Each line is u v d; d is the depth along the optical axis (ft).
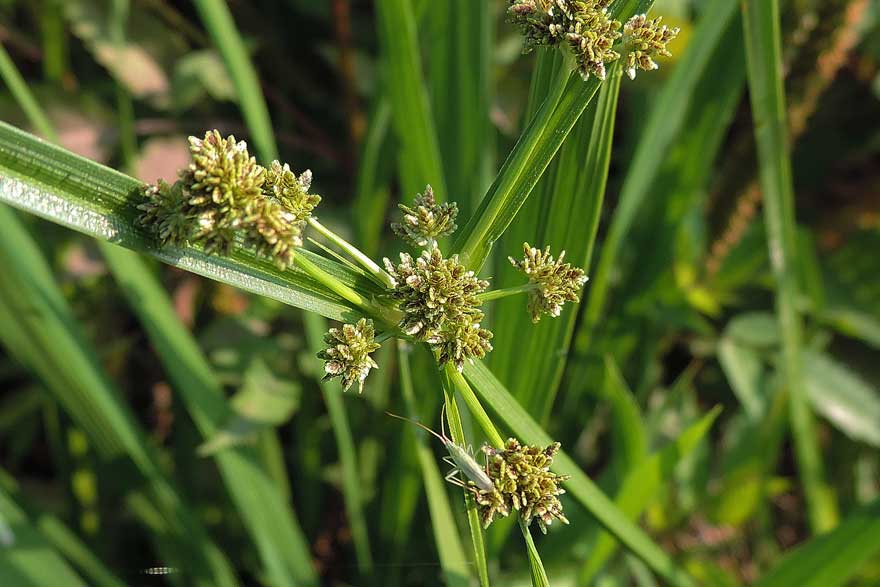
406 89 1.48
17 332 1.65
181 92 2.09
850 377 2.23
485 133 1.57
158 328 1.60
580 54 1.16
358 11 2.49
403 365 1.44
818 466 1.93
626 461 1.68
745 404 2.11
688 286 2.20
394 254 2.00
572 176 1.36
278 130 2.41
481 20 1.51
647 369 2.11
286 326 2.06
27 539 1.68
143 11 2.20
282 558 1.69
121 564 2.12
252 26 2.43
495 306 1.46
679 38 1.89
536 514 1.18
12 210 1.52
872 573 1.89
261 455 1.90
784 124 1.52
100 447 1.79
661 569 1.42
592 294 1.74
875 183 2.49
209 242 1.13
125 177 1.14
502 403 1.24
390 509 1.87
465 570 1.47
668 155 1.89
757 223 2.29
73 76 2.41
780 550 2.32
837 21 1.79
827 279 2.37
